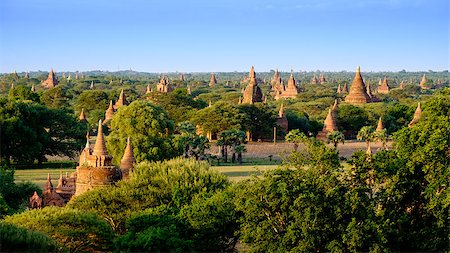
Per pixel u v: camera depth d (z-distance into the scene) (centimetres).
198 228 5434
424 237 4984
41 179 10269
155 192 6356
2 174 7519
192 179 6538
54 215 5284
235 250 5725
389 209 5169
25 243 4306
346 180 5059
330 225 4709
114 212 6194
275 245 4716
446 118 5312
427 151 5131
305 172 4956
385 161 5244
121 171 7700
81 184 7269
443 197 4906
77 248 5288
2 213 6197
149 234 4891
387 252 4641
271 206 4831
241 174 10838
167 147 10919
